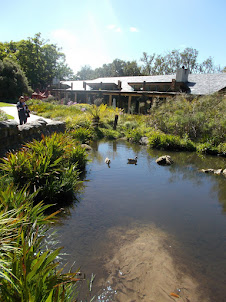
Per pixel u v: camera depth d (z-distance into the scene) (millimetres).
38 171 4594
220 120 11508
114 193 5254
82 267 2762
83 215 4117
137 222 3990
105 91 26656
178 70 23375
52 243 3066
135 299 2367
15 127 6270
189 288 2566
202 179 6703
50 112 18781
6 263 1664
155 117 14977
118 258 2980
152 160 8727
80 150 6914
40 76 47031
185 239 3562
